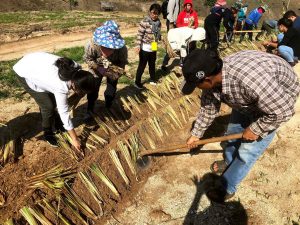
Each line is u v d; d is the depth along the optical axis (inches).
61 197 152.3
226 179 159.2
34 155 172.6
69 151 174.1
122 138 192.5
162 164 187.9
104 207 160.7
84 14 675.4
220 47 374.0
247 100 126.1
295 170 187.2
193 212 161.9
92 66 180.5
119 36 171.9
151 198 168.2
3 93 242.2
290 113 119.2
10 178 157.9
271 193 172.4
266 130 128.2
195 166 187.5
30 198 149.0
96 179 167.0
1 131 192.7
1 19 560.7
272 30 430.0
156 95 235.9
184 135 210.1
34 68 148.6
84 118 204.4
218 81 122.2
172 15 369.1
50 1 1023.6
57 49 408.5
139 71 251.4
